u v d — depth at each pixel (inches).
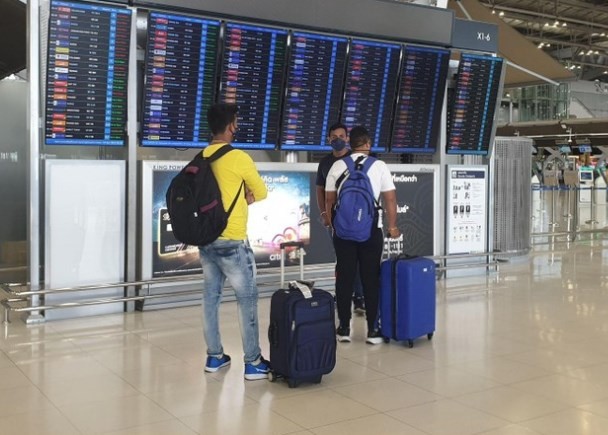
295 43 251.9
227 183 145.6
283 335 143.7
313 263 263.4
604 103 1190.9
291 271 256.7
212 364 156.9
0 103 281.1
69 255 216.8
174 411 129.3
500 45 420.8
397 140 286.5
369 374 155.3
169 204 146.3
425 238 293.7
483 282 292.5
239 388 144.5
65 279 216.4
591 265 350.9
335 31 259.6
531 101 1088.8
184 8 226.1
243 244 149.6
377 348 180.5
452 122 301.7
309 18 250.5
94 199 220.4
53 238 213.8
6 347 180.4
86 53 213.6
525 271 327.9
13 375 154.3
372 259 183.8
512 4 804.6
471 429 119.3
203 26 232.4
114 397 138.0
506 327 204.4
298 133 261.4
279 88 253.4
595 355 171.6
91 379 151.0
